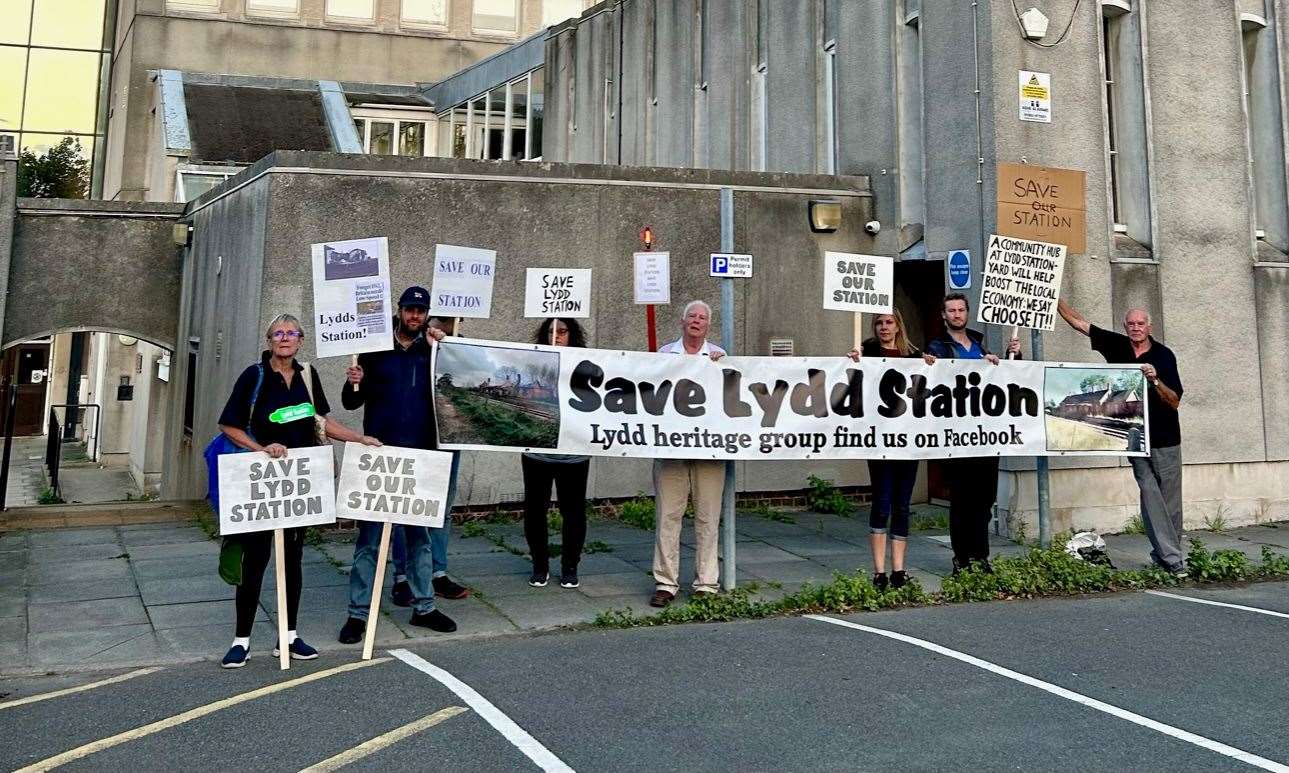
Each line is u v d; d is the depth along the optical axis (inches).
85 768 165.6
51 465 688.4
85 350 1074.1
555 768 164.1
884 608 281.4
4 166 507.5
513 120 854.5
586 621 263.7
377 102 957.2
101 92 1133.1
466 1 1082.1
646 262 305.7
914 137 441.7
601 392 276.4
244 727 183.9
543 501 300.2
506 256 416.2
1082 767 164.9
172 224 558.3
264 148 805.9
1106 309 402.0
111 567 329.7
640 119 645.9
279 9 1023.0
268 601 282.8
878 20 454.6
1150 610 276.8
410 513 233.3
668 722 185.6
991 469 309.4
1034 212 390.9
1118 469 401.1
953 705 195.2
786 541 377.4
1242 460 426.9
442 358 261.1
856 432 291.7
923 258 427.5
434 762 166.7
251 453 221.5
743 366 285.3
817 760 167.5
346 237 396.2
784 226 448.8
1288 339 440.8
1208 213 429.4
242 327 414.3
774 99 522.0
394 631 252.7
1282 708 194.2
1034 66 396.2
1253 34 462.0
